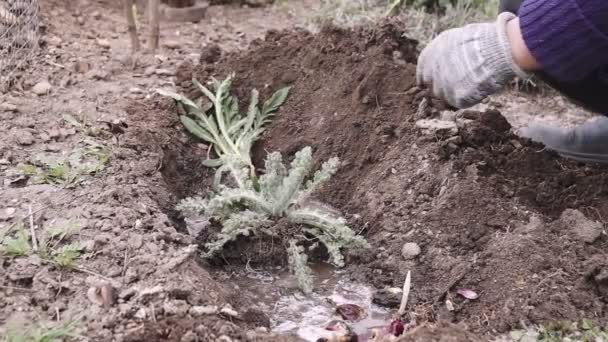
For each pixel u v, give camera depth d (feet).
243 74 11.42
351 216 9.56
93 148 9.49
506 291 7.79
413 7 14.82
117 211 8.26
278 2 15.93
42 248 7.56
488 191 8.93
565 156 10.00
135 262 7.50
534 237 8.22
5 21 12.34
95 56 12.27
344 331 7.66
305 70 11.30
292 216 9.02
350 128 10.36
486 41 8.28
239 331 6.90
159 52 12.78
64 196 8.53
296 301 8.27
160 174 9.45
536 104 12.87
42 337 6.50
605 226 8.79
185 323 6.81
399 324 7.59
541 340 7.31
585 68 7.89
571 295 7.68
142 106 10.73
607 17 7.42
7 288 7.11
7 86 10.91
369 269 8.70
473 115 10.08
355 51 11.20
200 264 8.41
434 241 8.68
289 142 10.66
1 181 8.73
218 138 10.52
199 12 14.61
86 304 6.99
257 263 8.84
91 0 14.56
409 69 10.69
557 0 7.59
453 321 7.75
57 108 10.39
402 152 9.74
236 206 9.13
